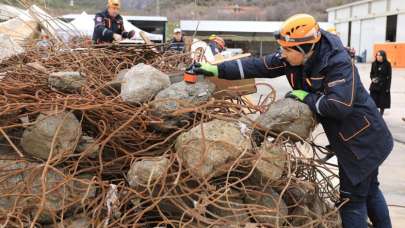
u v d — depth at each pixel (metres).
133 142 3.67
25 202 3.38
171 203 3.49
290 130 3.55
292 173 3.66
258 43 48.94
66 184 3.40
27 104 3.52
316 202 3.85
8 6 6.77
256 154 3.43
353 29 63.62
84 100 3.61
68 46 5.34
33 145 3.48
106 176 3.66
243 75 3.82
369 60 56.47
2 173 3.47
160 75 3.79
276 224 3.30
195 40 6.80
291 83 3.71
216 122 3.51
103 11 7.74
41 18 6.73
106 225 3.31
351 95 3.30
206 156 3.36
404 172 7.26
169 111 3.58
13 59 4.85
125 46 5.38
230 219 3.44
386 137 3.59
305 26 3.36
